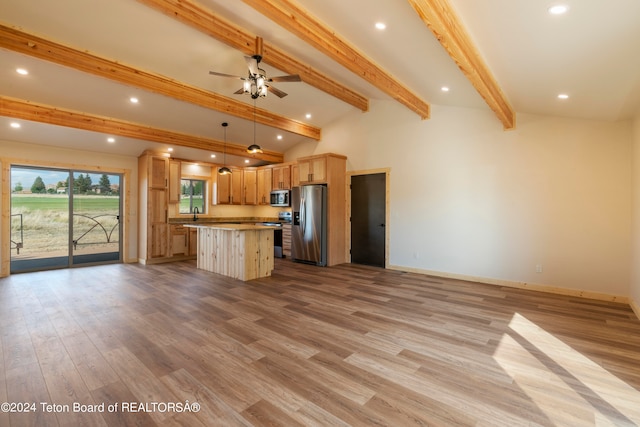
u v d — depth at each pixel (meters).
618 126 4.02
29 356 2.49
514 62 3.06
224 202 8.17
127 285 4.75
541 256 4.55
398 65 4.08
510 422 1.76
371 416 1.80
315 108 6.34
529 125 4.62
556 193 4.43
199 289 4.53
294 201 7.07
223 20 3.35
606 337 2.91
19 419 1.75
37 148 5.67
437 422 1.75
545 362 2.45
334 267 6.30
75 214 6.31
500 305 3.85
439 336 2.92
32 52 3.34
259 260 5.32
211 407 1.87
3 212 5.30
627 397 2.00
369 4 2.79
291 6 2.98
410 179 5.88
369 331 3.03
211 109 5.21
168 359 2.46
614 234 4.05
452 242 5.36
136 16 3.25
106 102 4.83
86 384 2.11
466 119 5.21
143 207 6.63
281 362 2.42
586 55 2.57
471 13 2.46
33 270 5.76
